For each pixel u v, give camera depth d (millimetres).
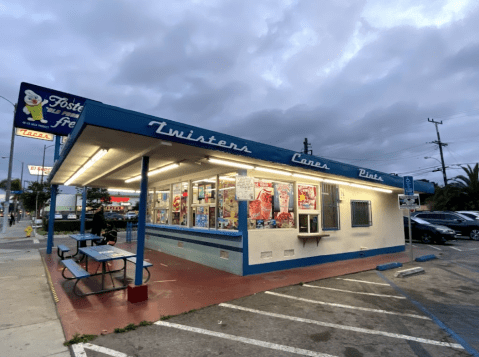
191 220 9516
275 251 8000
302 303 5305
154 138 4656
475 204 23938
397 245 12250
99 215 11141
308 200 9109
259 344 3682
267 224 7984
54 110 9164
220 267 7949
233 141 5723
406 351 3521
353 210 10570
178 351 3482
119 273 7645
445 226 16266
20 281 6777
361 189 11055
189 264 8758
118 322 4309
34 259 9805
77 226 22391
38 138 12172
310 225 9109
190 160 6633
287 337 3889
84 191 11539
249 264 7355
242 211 7320
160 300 5359
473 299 5637
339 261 9633
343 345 3670
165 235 11078
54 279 6938
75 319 4406
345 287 6434
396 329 4180
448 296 5820
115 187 12242
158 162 7047
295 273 7676
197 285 6398
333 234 9695
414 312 4887
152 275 7340
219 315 4672
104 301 5293
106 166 7379
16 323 4281
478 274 7855
